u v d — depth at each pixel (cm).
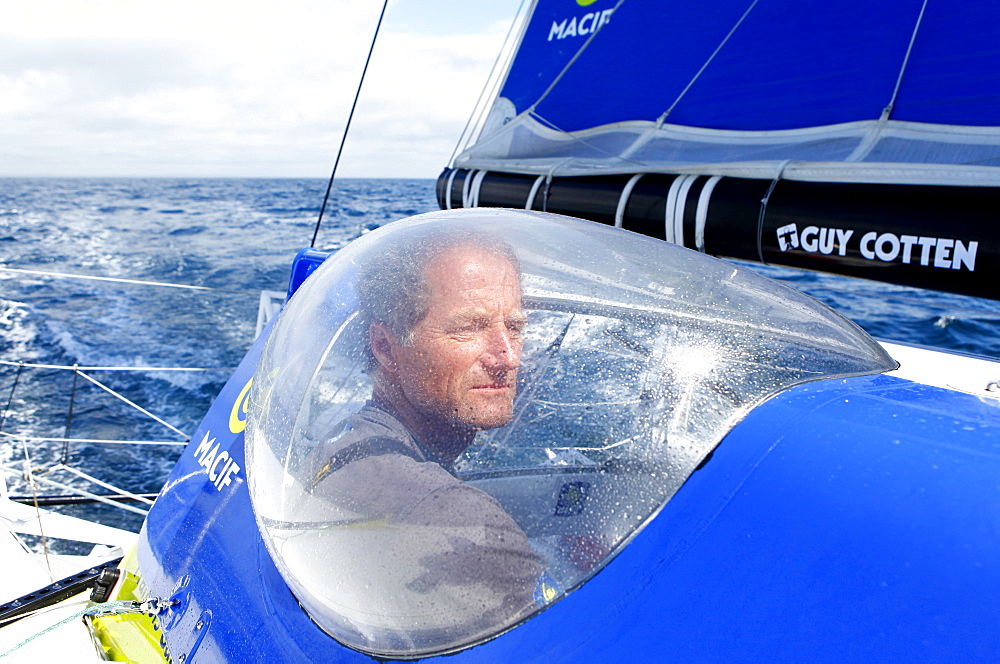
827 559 65
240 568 118
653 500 75
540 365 84
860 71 236
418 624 81
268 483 100
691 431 79
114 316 1088
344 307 96
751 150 265
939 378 99
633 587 72
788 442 75
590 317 88
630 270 98
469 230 97
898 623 59
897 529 65
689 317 91
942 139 213
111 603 130
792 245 230
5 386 718
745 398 82
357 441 88
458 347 82
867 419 77
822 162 230
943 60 215
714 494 73
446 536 79
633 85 310
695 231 257
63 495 272
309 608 95
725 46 275
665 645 67
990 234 188
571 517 77
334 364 93
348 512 86
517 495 79
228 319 1070
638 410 80
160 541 142
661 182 275
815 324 102
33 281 1457
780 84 258
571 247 101
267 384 109
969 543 62
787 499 70
